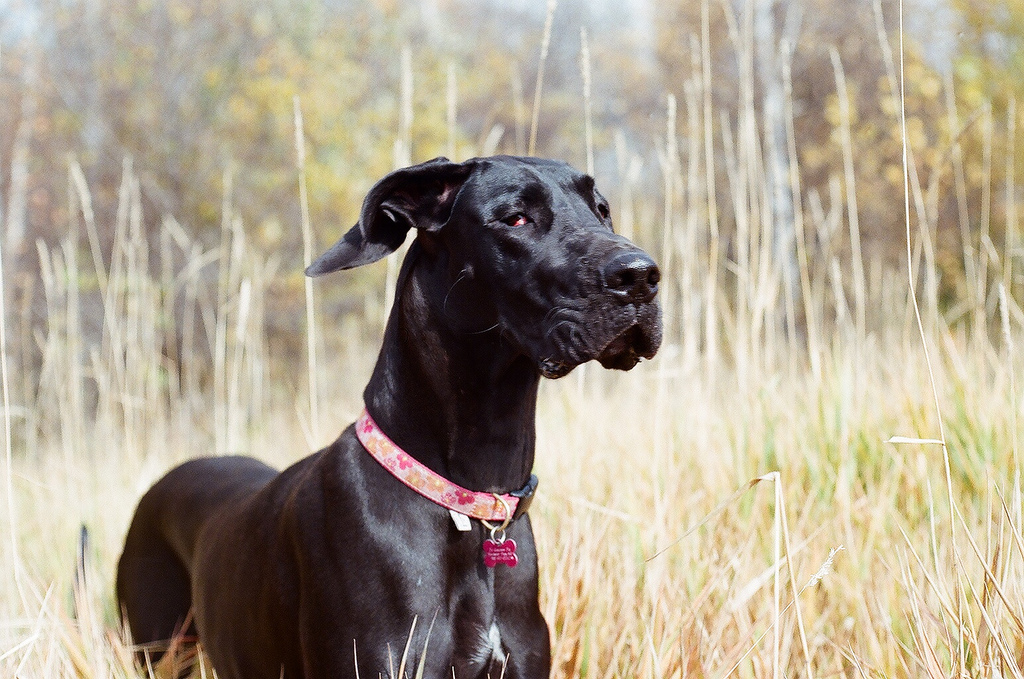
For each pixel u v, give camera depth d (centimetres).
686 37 1220
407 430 224
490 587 224
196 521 296
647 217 535
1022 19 1102
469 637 220
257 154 1175
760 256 394
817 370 356
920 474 315
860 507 314
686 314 376
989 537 242
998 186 1078
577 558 293
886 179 1054
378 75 1283
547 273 210
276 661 236
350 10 1280
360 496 220
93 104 1172
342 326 1162
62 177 1134
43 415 613
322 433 465
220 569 264
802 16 1123
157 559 317
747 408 364
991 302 448
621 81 1742
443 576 218
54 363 541
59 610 276
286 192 1152
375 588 214
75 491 427
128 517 424
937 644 241
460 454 224
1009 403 337
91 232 453
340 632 213
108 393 470
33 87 1101
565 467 351
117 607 330
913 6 1155
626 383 473
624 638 264
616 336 202
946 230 1048
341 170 1115
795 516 311
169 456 540
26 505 457
